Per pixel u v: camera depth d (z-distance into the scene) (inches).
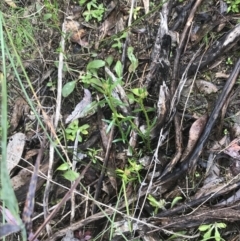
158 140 15.4
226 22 17.6
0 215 13.6
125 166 15.3
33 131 16.4
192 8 17.7
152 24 17.9
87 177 15.4
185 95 16.3
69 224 14.8
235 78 16.0
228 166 15.2
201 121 15.6
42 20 18.4
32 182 8.7
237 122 15.7
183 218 14.1
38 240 14.5
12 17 18.1
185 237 14.0
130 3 18.6
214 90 16.4
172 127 15.8
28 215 8.5
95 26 18.4
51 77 17.4
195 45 17.3
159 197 14.7
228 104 15.9
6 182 7.4
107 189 15.1
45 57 17.8
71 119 16.3
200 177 15.1
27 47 17.9
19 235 14.4
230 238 14.2
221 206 14.3
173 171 15.0
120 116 15.2
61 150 15.7
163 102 15.4
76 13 18.7
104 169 15.2
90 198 14.2
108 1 18.8
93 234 14.5
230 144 15.4
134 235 14.2
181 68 16.8
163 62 16.5
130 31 17.8
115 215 14.5
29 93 17.2
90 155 15.6
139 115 15.9
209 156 15.4
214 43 17.1
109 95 14.9
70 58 17.6
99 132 16.0
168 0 17.7
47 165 15.6
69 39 18.1
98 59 17.5
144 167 15.2
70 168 15.2
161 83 16.3
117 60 17.4
